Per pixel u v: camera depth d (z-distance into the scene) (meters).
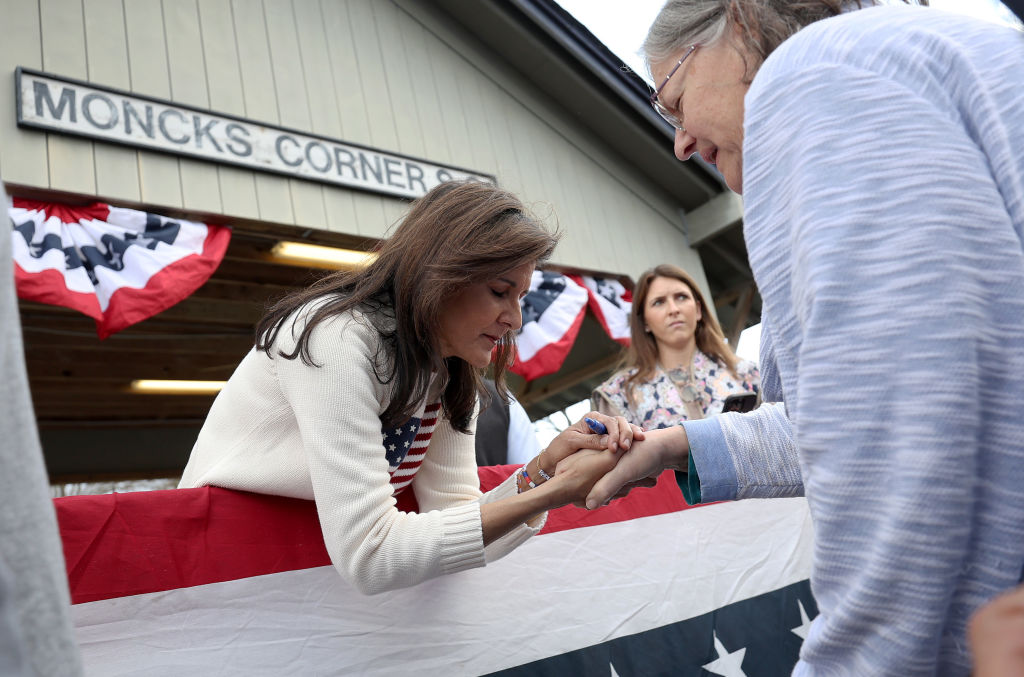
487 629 1.48
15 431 0.47
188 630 1.21
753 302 8.14
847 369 0.61
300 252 5.54
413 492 1.53
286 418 1.26
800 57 0.72
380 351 1.26
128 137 4.11
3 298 0.49
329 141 4.91
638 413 2.90
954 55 0.66
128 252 3.94
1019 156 0.61
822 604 0.65
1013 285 0.60
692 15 0.88
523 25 5.98
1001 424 0.59
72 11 4.21
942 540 0.57
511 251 1.28
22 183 3.76
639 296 3.00
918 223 0.61
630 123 6.38
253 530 1.29
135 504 1.21
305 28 5.19
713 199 6.89
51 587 0.46
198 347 7.79
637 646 1.63
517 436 2.61
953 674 0.60
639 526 1.73
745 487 1.12
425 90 5.70
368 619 1.36
